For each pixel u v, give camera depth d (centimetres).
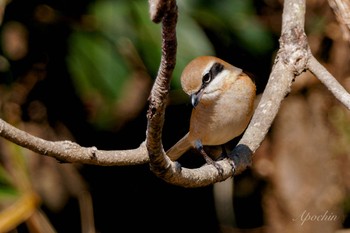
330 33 1171
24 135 571
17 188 1024
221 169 682
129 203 1323
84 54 1018
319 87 1224
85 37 1026
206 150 1192
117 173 1304
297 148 1237
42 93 1148
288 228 1250
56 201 1224
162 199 1338
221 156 859
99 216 1313
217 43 1128
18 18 1081
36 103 1149
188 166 1274
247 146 728
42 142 582
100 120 1098
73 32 1037
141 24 998
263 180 1265
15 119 1127
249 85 812
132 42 1005
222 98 802
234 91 805
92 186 1289
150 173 1320
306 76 1220
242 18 1073
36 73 1130
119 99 1023
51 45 1100
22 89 1134
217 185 1246
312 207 1242
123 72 1020
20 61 1117
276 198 1254
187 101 1168
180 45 993
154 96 525
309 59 768
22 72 1127
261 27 1098
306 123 1234
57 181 1208
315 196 1241
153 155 583
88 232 1209
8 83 1105
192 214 1348
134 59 1080
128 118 1185
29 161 1172
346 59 1179
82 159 602
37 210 1045
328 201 1241
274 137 1243
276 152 1243
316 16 1177
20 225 1215
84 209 1214
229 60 1144
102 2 1012
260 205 1291
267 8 1147
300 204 1244
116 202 1316
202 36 1002
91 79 1016
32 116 1153
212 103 805
